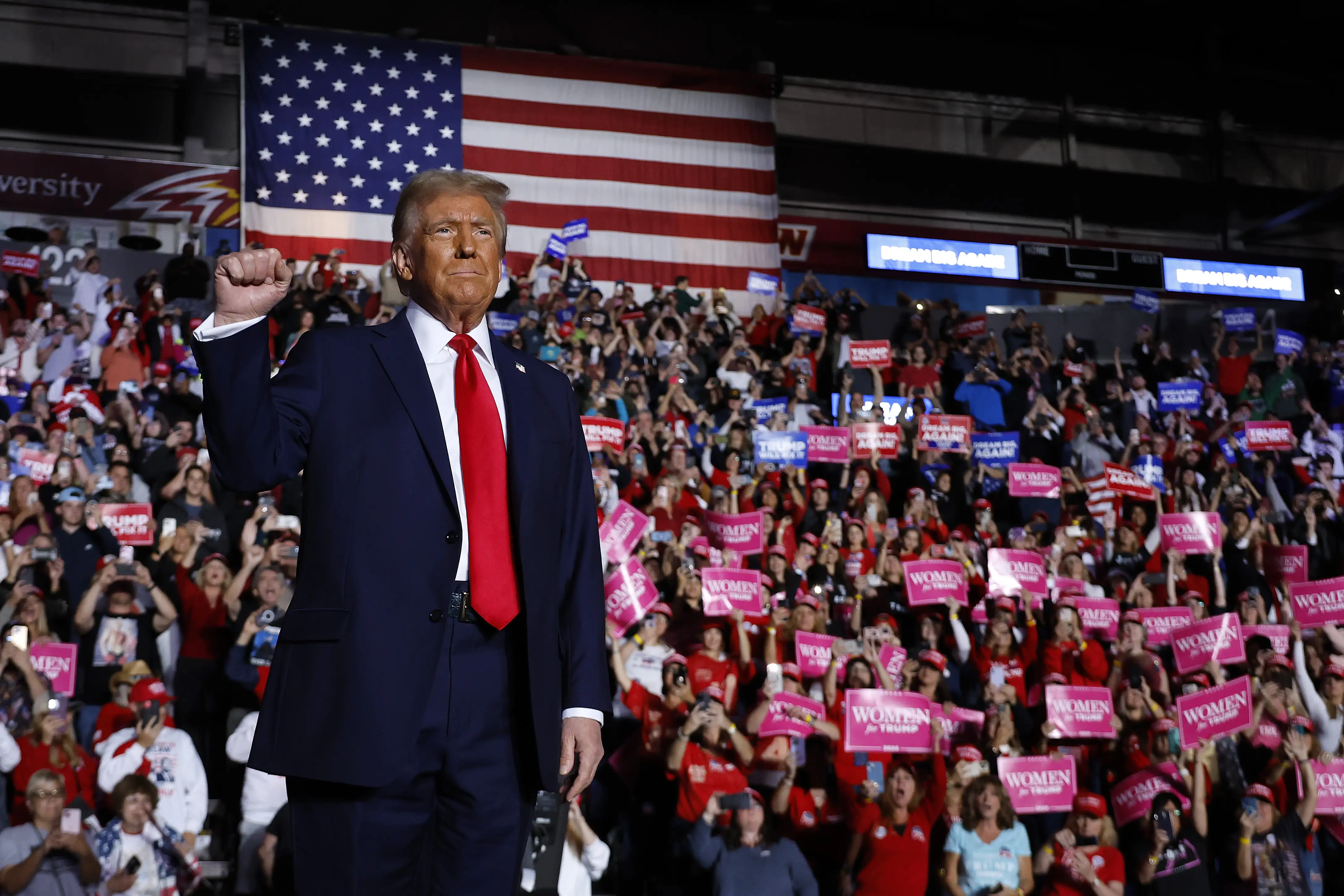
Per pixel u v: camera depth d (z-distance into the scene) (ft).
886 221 49.19
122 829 17.12
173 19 41.57
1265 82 55.06
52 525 23.38
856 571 26.16
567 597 5.56
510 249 39.65
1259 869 21.12
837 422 35.22
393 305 35.94
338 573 4.75
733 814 18.79
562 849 17.22
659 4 48.03
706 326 39.17
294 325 33.27
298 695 4.67
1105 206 52.16
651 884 20.01
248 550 21.72
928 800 20.01
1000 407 37.86
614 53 47.19
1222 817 22.18
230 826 19.43
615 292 38.58
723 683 21.84
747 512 28.66
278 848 17.43
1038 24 53.21
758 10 48.98
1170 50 54.95
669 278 40.86
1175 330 45.24
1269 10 53.42
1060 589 27.12
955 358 39.27
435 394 5.10
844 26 50.49
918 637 24.20
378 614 4.70
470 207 5.33
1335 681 24.14
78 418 27.55
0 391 29.84
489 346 5.47
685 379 34.53
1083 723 21.97
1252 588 28.71
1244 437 36.40
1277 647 25.40
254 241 37.19
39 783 16.49
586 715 5.33
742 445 31.30
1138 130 53.21
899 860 19.22
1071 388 37.60
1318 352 42.11
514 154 40.16
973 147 50.93
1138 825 21.22
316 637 4.68
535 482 5.15
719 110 42.52
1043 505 31.89
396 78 39.50
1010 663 23.84
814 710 20.58
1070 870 19.86
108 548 22.70
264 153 37.81
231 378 4.51
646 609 22.08
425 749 4.69
